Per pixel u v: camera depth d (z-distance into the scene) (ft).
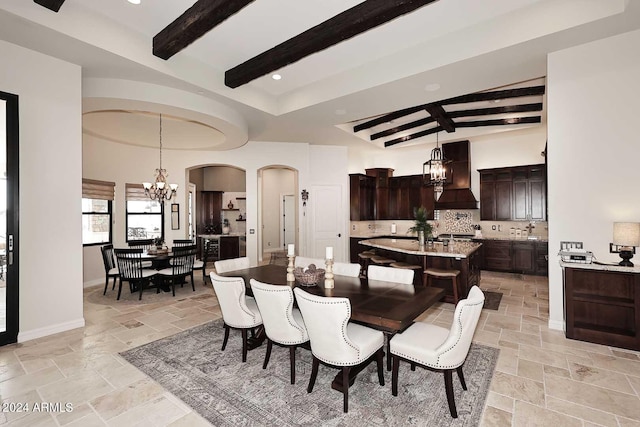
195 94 14.56
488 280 20.79
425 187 27.78
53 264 11.46
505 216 23.63
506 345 10.55
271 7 10.21
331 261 9.63
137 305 15.44
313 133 21.70
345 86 14.76
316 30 11.16
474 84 13.66
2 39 10.19
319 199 25.62
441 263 16.11
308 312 7.16
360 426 6.59
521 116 21.04
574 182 11.44
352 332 7.98
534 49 11.12
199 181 35.68
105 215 21.03
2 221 10.37
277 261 29.99
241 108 16.47
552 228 11.88
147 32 11.81
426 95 14.84
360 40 12.25
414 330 8.16
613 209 10.87
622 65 10.58
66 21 9.93
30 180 10.89
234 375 8.70
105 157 20.77
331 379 8.50
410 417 6.88
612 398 7.54
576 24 9.84
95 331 11.89
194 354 9.98
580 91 11.17
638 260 10.75
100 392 7.86
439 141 25.05
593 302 10.66
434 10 10.53
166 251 18.69
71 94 11.74
